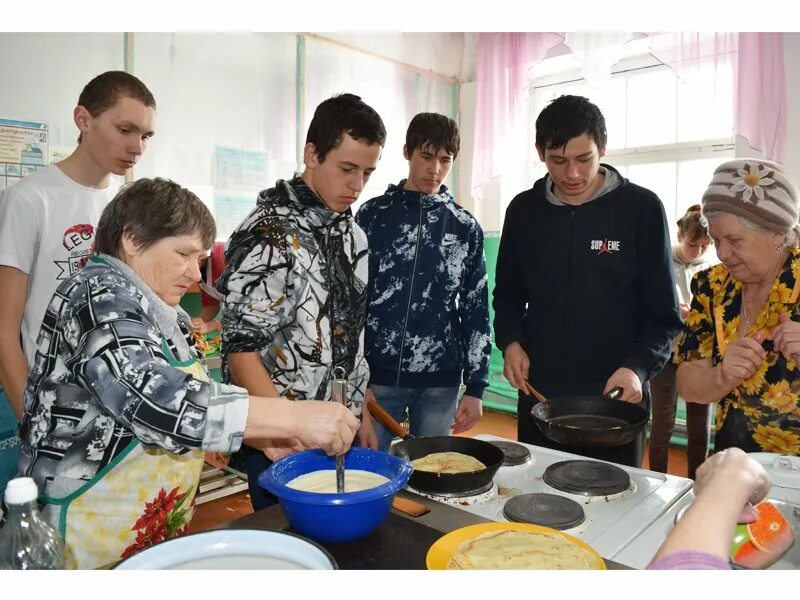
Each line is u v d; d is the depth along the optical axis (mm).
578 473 1216
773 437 1299
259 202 1417
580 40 3670
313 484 1062
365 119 1345
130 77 1655
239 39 3205
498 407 4461
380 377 2098
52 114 2566
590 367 1784
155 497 1041
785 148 3107
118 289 937
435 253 2066
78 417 960
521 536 880
